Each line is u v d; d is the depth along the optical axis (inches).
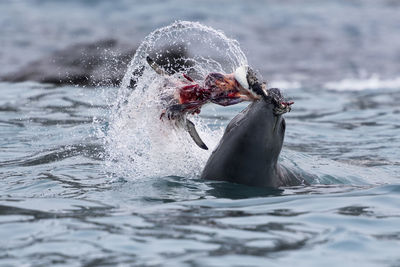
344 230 778.8
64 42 3378.4
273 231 770.8
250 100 887.7
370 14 4564.5
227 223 799.1
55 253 696.4
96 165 1140.5
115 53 2477.9
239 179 954.7
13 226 792.9
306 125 1721.2
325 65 3147.1
